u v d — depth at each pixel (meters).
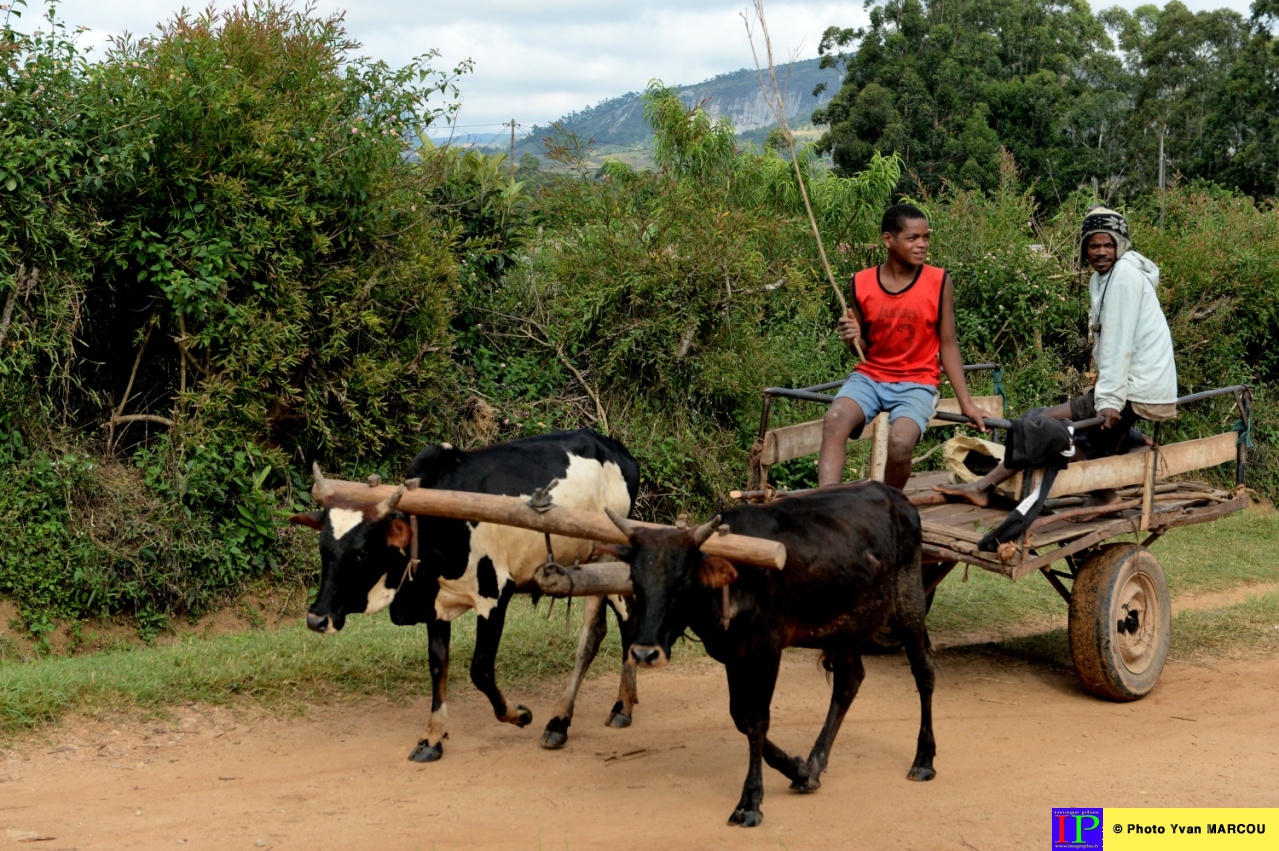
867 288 7.01
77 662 7.23
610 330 11.56
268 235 9.16
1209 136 35.66
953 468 7.44
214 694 6.85
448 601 6.23
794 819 5.33
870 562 5.63
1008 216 15.48
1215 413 15.32
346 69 10.13
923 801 5.61
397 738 6.50
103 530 8.50
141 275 8.84
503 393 11.28
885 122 31.27
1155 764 6.23
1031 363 14.27
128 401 9.62
